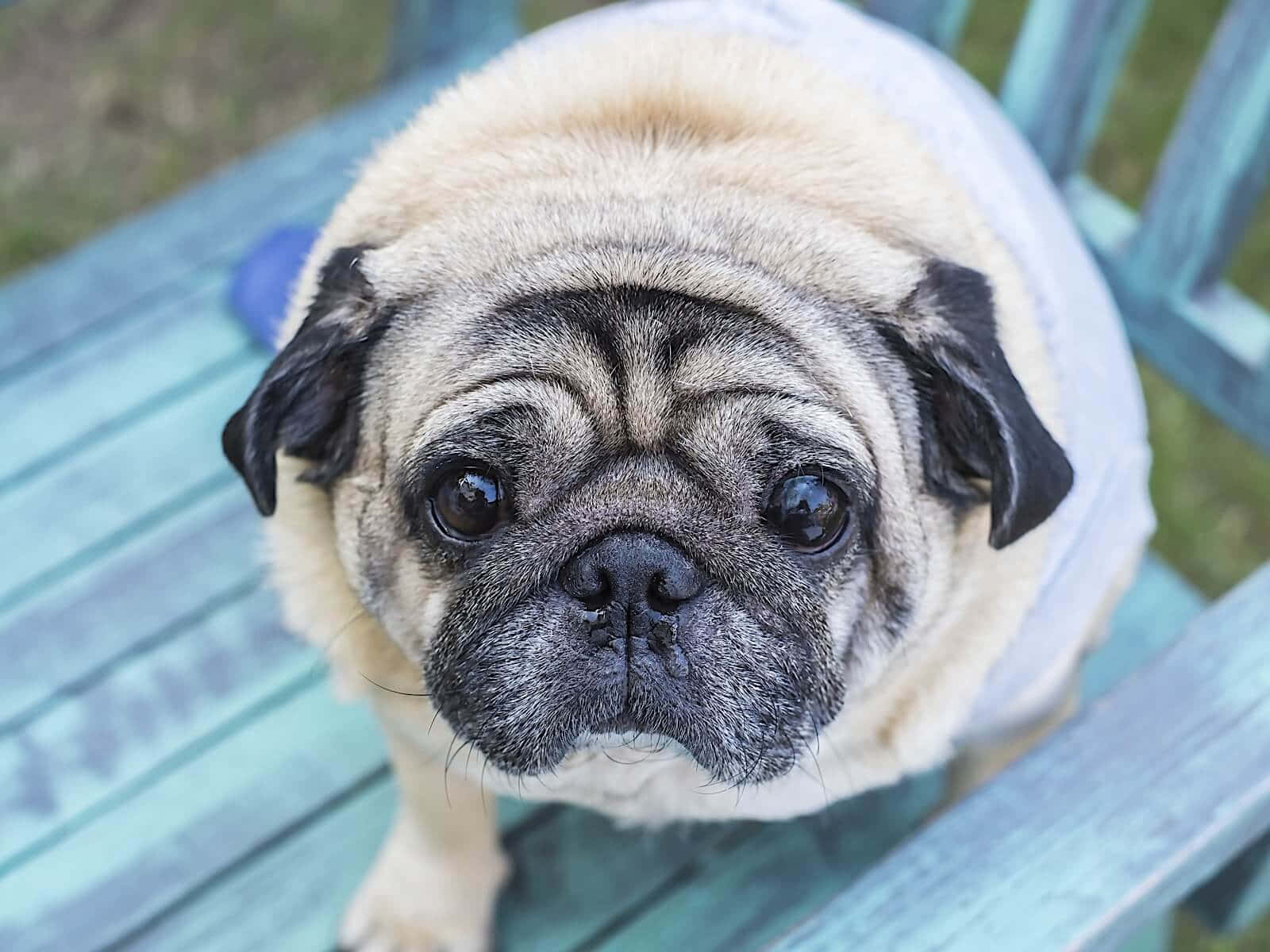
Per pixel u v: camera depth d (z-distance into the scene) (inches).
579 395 15.2
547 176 16.3
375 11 44.6
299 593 17.7
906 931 15.4
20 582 24.0
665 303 15.3
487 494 15.5
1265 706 16.6
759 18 18.6
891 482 15.7
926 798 22.5
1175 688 16.8
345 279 16.2
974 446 16.0
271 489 16.3
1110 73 23.4
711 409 15.1
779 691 15.6
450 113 17.6
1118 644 24.3
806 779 18.3
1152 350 24.1
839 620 15.9
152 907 21.4
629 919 21.4
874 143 17.0
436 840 20.2
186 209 29.0
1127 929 15.9
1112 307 19.7
